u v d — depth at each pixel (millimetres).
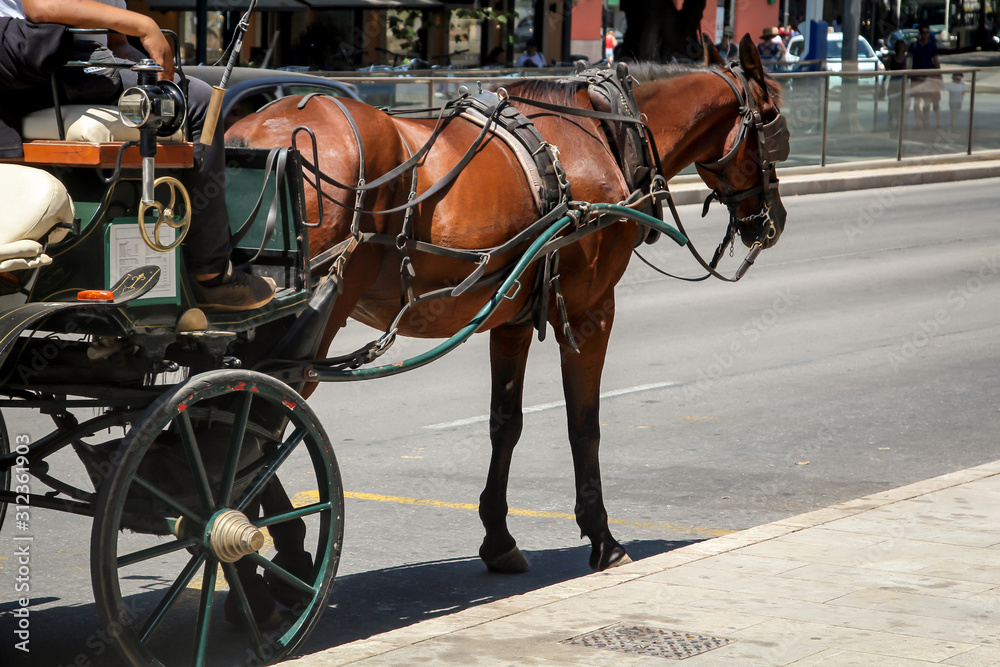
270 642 6508
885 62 47781
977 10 60844
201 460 6195
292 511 6531
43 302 5863
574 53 46344
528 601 7289
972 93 38594
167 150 6066
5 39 5852
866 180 34906
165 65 6125
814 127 34531
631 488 10727
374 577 8547
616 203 8609
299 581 6590
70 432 6641
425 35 39500
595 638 6648
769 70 37594
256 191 6891
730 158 10008
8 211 5684
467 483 10789
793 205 31312
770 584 7605
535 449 11945
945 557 8164
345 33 36875
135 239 6113
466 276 7766
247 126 7344
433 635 6680
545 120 8523
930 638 6688
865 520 9039
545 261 8219
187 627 7527
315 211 7000
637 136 8953
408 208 7320
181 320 6340
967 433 12594
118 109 6004
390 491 10492
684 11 37344
